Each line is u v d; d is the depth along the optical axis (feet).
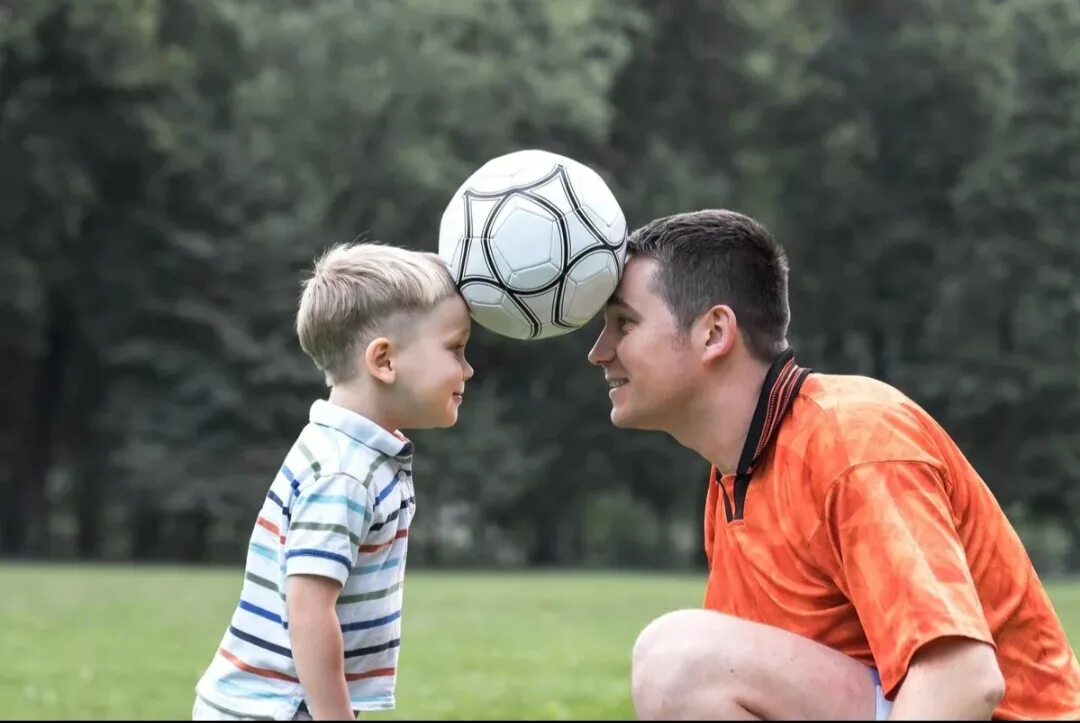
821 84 102.63
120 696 19.24
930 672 7.38
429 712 18.11
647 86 107.86
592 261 9.47
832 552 8.21
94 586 45.68
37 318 89.71
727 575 9.10
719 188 97.96
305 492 8.71
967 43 99.91
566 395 103.55
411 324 9.51
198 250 93.76
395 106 96.58
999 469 98.78
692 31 106.01
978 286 96.53
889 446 8.04
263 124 95.96
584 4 97.81
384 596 9.11
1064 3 100.83
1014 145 97.50
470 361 103.81
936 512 7.83
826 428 8.27
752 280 9.06
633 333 9.25
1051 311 95.30
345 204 97.96
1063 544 121.08
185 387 94.07
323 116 96.22
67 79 89.56
